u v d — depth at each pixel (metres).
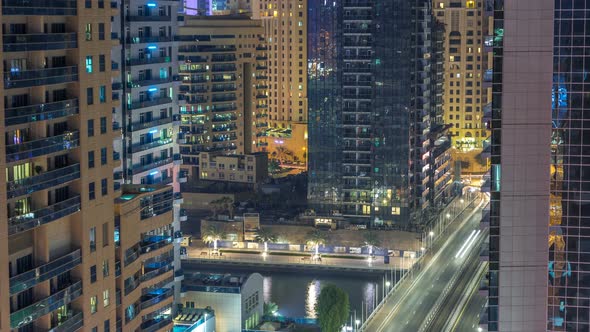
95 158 181.25
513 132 162.88
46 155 167.25
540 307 166.75
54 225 172.50
